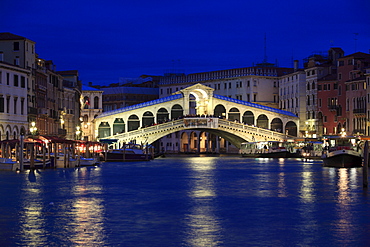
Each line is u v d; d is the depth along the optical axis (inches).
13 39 3688.5
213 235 1278.3
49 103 4274.1
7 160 2765.7
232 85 6186.0
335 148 3481.8
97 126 5098.4
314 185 2207.2
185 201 1759.4
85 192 1975.9
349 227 1355.8
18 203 1697.8
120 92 7116.1
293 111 5684.1
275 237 1259.8
